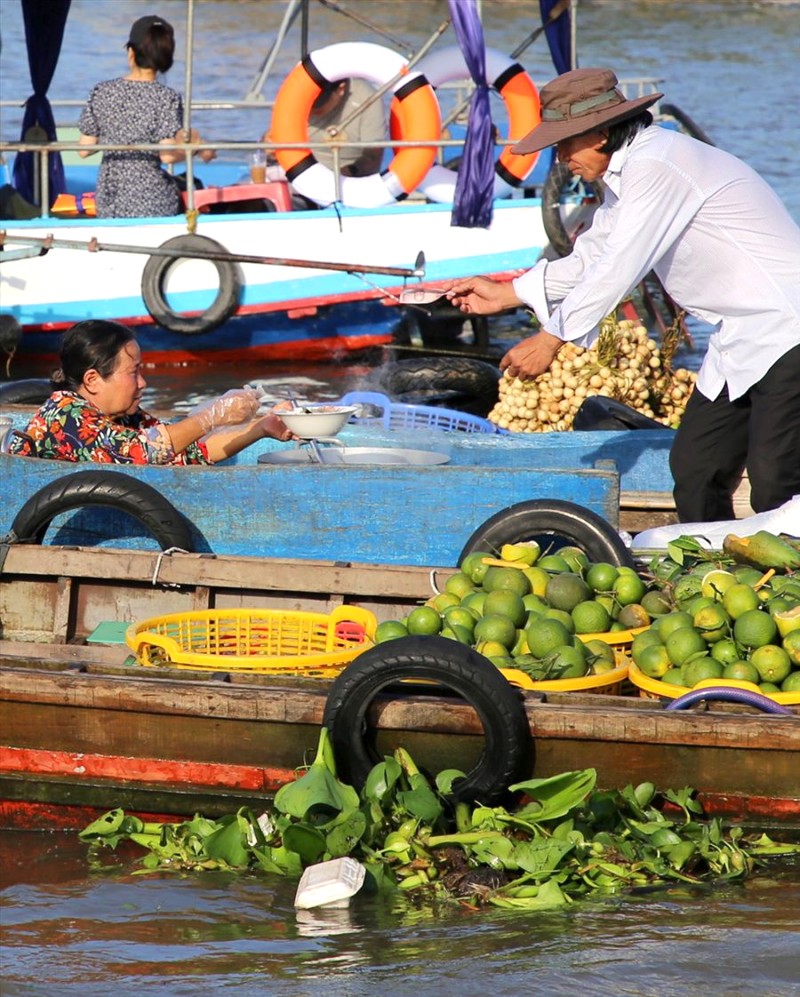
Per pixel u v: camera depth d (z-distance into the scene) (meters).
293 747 8.52
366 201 24.19
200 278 23.45
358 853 8.16
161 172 23.70
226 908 7.65
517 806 8.57
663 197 10.61
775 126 41.81
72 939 7.25
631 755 8.31
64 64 45.62
